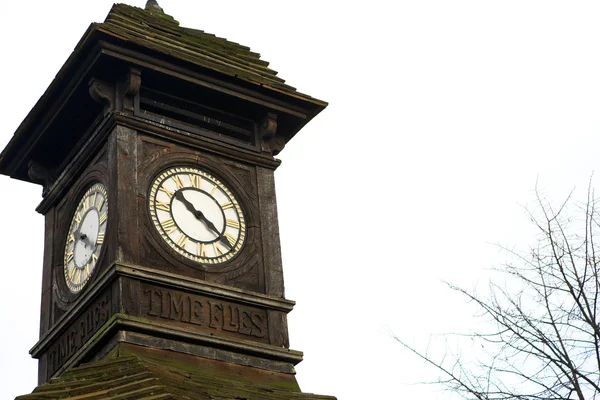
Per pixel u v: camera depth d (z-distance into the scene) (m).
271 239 20.11
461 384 14.94
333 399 18.23
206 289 18.69
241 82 20.53
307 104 21.19
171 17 22.20
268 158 20.92
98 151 19.86
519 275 15.52
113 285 18.16
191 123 20.58
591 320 14.85
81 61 19.64
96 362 16.42
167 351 17.88
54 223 20.81
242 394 16.75
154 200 19.20
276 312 19.36
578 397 14.26
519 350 14.95
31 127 20.86
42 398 14.60
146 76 19.84
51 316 19.83
